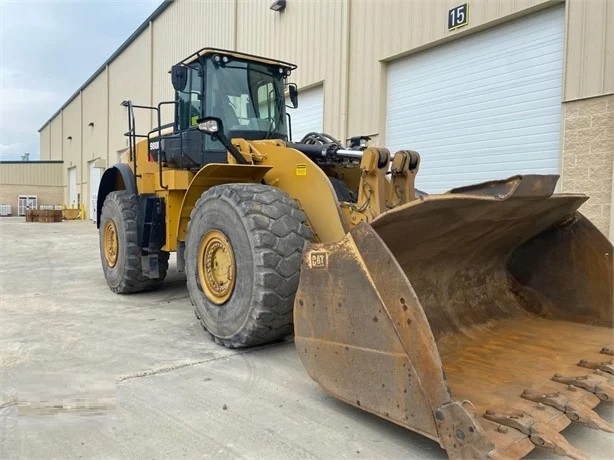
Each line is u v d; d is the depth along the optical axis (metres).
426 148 7.80
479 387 2.33
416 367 1.98
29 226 20.50
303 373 3.13
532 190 2.36
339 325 2.34
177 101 4.97
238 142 4.17
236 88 4.64
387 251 2.12
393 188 3.45
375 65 8.38
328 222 3.42
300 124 10.35
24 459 2.14
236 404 2.68
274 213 3.31
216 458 2.14
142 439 2.31
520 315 3.40
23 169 33.19
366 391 2.21
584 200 3.11
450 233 2.70
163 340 3.87
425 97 7.77
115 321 4.50
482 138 7.01
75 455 2.17
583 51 5.71
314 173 3.52
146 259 5.23
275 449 2.21
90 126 26.94
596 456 2.18
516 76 6.55
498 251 3.35
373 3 8.37
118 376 3.08
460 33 7.04
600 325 3.17
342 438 2.30
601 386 2.29
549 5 6.09
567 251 3.30
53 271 7.67
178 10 15.90
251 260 3.27
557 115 6.11
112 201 5.77
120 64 21.88
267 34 11.20
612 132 5.50
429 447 2.22
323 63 9.47
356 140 4.46
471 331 3.04
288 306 3.29
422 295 2.94
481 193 2.37
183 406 2.65
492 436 1.86
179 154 4.80
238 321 3.40
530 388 2.31
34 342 3.82
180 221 4.39
